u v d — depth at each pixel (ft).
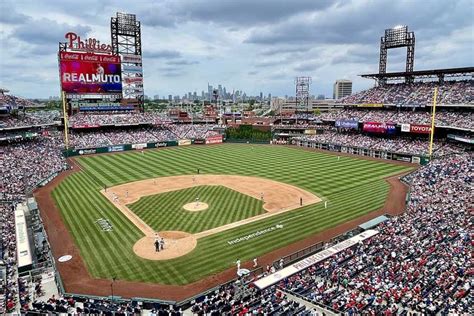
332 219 145.89
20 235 120.06
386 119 311.47
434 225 120.37
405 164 257.75
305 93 445.78
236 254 114.62
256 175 226.17
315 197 176.24
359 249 107.86
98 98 354.13
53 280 99.04
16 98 313.32
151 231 132.67
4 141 277.23
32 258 109.70
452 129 266.98
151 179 215.31
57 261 109.91
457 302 76.02
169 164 264.52
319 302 80.53
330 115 378.94
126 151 326.24
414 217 131.44
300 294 85.76
